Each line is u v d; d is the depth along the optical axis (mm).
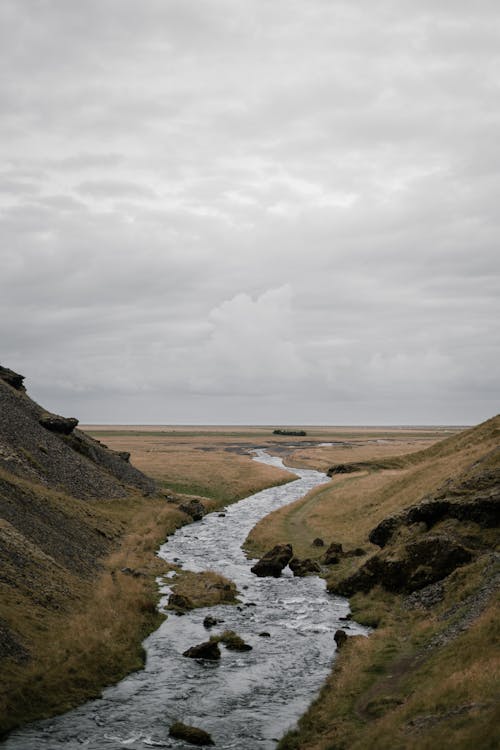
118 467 95438
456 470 65312
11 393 90938
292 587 49000
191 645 35062
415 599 39375
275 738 23938
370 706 24906
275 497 107000
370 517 68688
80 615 36312
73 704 26844
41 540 45312
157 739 23703
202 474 124062
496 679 22016
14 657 28828
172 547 65000
